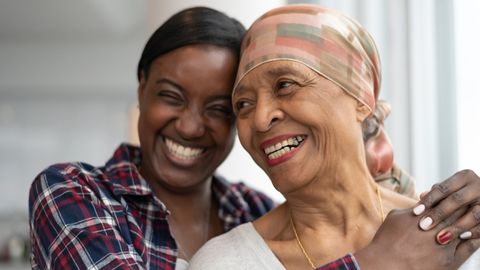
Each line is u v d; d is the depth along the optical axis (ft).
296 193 4.17
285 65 3.94
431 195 3.79
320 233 4.26
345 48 4.09
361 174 4.24
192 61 5.15
